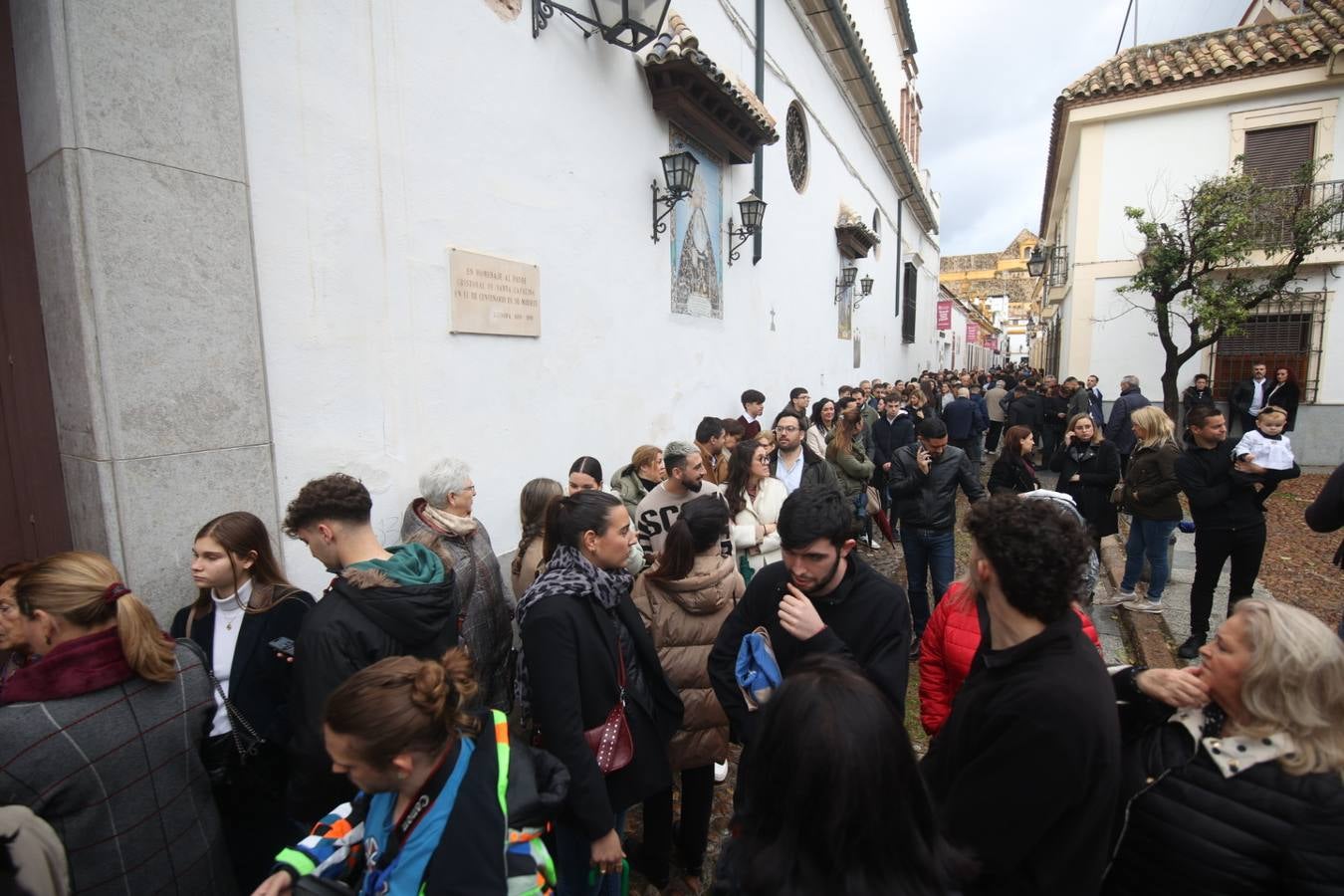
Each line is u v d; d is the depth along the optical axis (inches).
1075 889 53.4
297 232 104.4
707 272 260.5
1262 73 426.3
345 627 73.9
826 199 428.5
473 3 139.6
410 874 53.6
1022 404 485.7
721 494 163.0
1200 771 56.4
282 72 102.0
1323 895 48.9
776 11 326.6
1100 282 490.3
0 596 70.4
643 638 92.7
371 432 117.6
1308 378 438.9
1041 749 51.9
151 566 84.4
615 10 174.2
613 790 88.7
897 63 706.8
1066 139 519.8
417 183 126.3
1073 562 56.7
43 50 77.9
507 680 120.9
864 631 82.2
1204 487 171.9
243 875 84.5
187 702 68.1
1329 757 51.3
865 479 237.9
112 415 80.8
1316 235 380.8
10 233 87.0
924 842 41.6
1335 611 209.5
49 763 57.9
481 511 143.5
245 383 95.4
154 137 84.5
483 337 143.7
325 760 71.5
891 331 699.4
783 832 41.2
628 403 203.9
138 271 83.1
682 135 234.8
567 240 172.4
